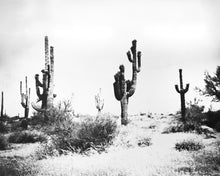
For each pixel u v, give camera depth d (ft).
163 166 29.53
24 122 82.79
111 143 43.70
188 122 66.18
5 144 53.11
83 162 33.42
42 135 62.23
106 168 29.48
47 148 42.34
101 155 37.96
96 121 44.37
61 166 31.27
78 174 27.27
